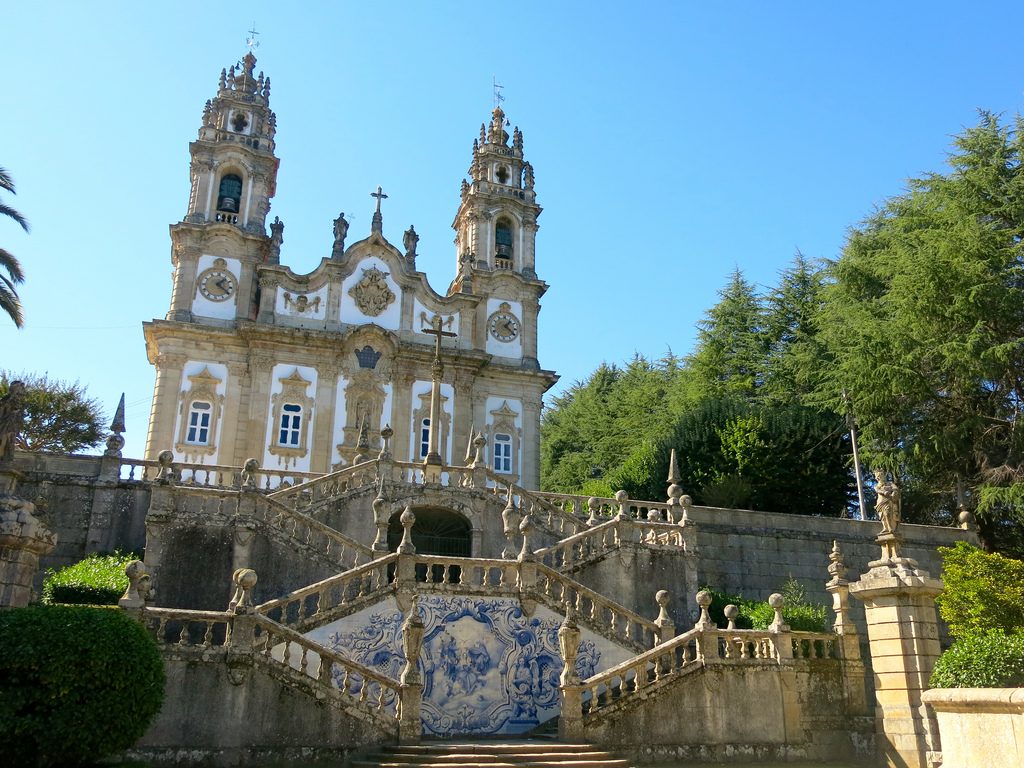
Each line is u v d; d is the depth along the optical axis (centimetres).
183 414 3525
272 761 1359
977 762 1024
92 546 2338
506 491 2564
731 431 3475
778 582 2755
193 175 3931
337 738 1406
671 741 1591
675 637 1781
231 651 1395
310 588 1614
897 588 1623
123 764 1073
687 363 4844
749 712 1675
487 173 4459
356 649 1616
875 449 3189
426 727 1609
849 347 3147
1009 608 1952
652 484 3634
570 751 1448
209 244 3794
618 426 5319
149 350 3862
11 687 994
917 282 2970
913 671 1595
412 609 1543
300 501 2358
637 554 2241
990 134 3247
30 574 1266
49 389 4281
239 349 3662
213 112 4084
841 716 1756
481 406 3962
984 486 2930
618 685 1761
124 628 1081
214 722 1355
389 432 2561
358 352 3762
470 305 4056
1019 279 2975
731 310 4647
